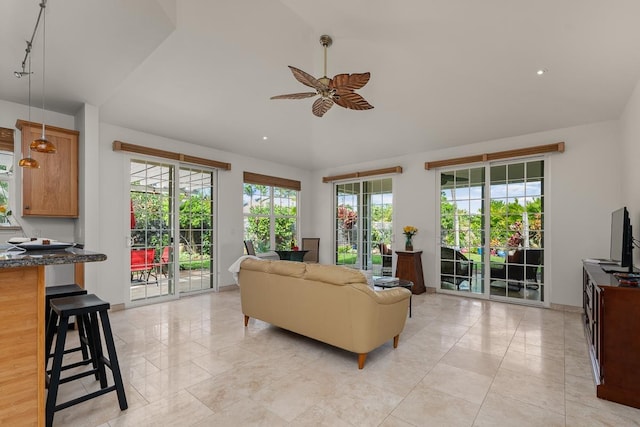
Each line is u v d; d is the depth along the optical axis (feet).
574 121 13.51
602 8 7.68
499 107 13.12
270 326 12.01
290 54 10.28
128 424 6.07
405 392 7.32
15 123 11.53
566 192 14.08
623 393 6.82
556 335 11.02
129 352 9.50
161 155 15.48
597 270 9.43
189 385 7.57
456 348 9.91
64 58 8.80
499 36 9.04
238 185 19.51
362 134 17.12
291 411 6.54
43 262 4.80
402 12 8.33
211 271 18.21
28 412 4.99
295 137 17.62
